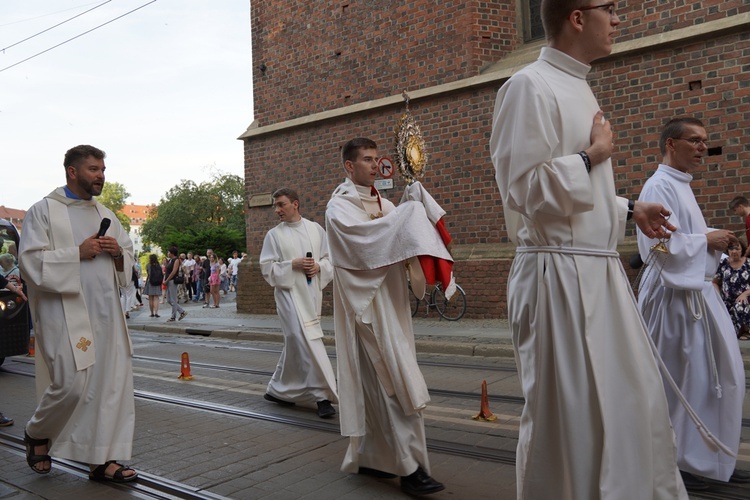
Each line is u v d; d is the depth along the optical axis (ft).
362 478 14.44
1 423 20.38
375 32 47.65
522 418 9.02
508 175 8.61
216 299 72.49
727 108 32.65
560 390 8.45
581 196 8.23
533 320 8.87
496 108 9.16
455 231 43.55
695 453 12.78
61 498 13.79
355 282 13.05
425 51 44.78
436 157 44.24
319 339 21.07
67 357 14.01
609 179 8.85
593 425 8.35
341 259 13.17
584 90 9.02
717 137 33.01
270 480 14.57
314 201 52.34
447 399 22.27
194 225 188.75
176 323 52.95
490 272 41.60
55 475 15.25
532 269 8.92
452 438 17.43
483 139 42.04
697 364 12.76
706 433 8.91
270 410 21.40
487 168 41.88
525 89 8.54
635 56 35.73
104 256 14.74
